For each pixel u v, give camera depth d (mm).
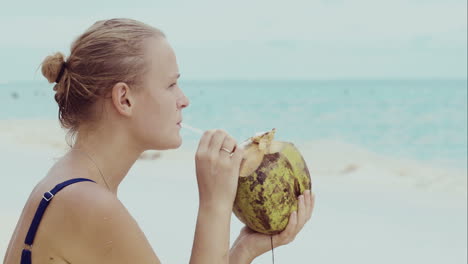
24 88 35531
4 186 6734
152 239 4969
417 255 4828
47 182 1533
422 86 75875
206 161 1625
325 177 9602
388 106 34344
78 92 1551
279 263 4637
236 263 1787
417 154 16859
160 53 1561
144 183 7699
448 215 6523
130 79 1522
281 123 27266
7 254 1570
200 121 28719
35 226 1459
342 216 6395
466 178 9875
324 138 21875
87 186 1472
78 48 1545
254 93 57562
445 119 25891
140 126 1562
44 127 15695
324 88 73625
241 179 1710
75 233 1433
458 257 4781
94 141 1577
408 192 8164
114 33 1528
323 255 4836
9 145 11602
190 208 6156
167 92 1573
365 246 5145
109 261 1435
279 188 1722
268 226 1752
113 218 1440
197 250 1576
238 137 23812
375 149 18406
